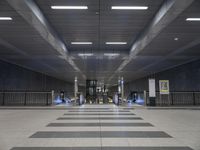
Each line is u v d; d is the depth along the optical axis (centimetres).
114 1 1006
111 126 859
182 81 2758
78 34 1622
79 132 738
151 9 1116
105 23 1354
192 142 600
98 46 2058
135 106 1803
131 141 612
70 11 1144
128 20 1293
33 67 3064
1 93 2161
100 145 567
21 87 2856
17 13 1047
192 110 1553
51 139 636
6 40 1598
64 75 4406
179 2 863
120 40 1817
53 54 2098
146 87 4453
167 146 559
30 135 690
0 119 1063
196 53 2055
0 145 570
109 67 3195
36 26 1232
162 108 1664
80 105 2025
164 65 2872
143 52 1991
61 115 1234
